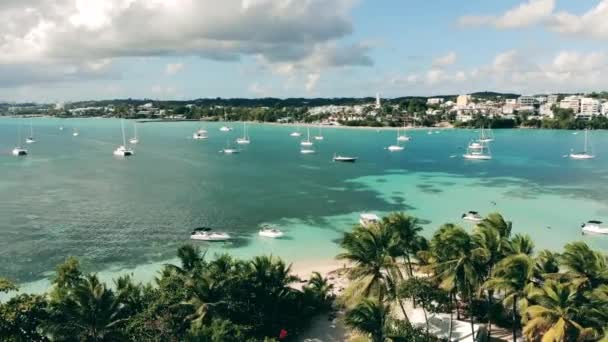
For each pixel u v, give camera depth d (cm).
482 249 5284
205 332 4303
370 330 4734
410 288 5662
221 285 5297
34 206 12494
